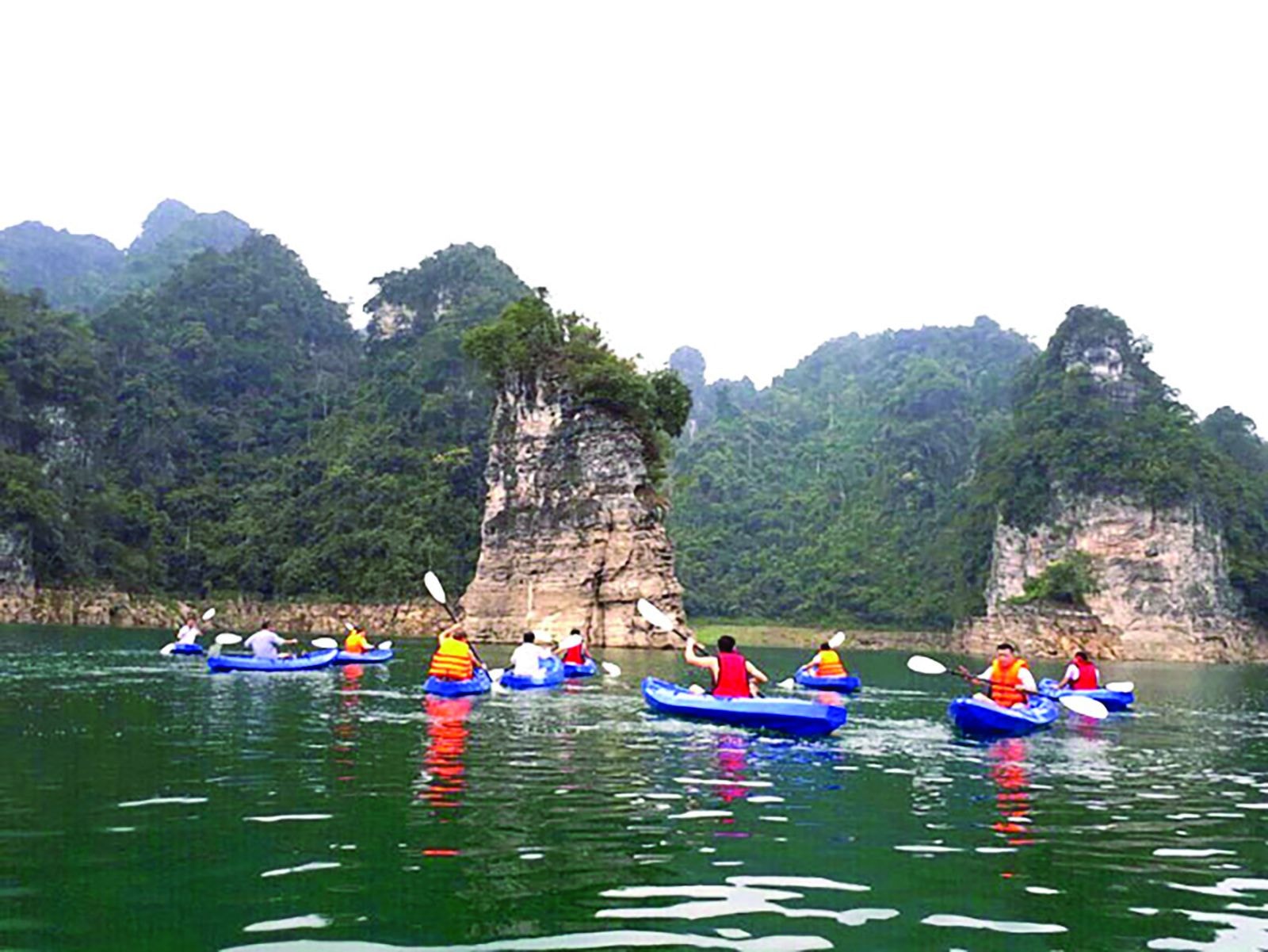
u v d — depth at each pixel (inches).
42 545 2439.7
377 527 2677.2
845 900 225.9
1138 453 2780.5
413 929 196.2
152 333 3457.2
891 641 3371.1
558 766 401.4
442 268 3575.3
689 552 4003.4
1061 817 330.6
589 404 1792.6
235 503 2992.1
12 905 207.8
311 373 3641.7
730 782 372.8
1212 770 459.5
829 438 4655.5
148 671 852.0
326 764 391.9
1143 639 2662.4
